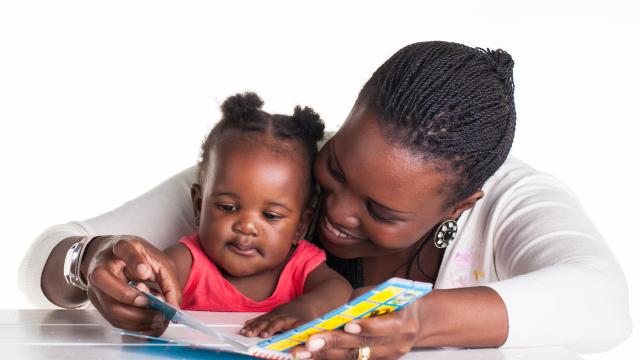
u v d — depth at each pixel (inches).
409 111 63.7
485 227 79.3
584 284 61.3
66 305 70.5
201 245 75.9
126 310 55.1
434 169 64.4
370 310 47.5
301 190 74.5
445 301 55.3
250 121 74.4
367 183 63.6
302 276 75.9
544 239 70.9
